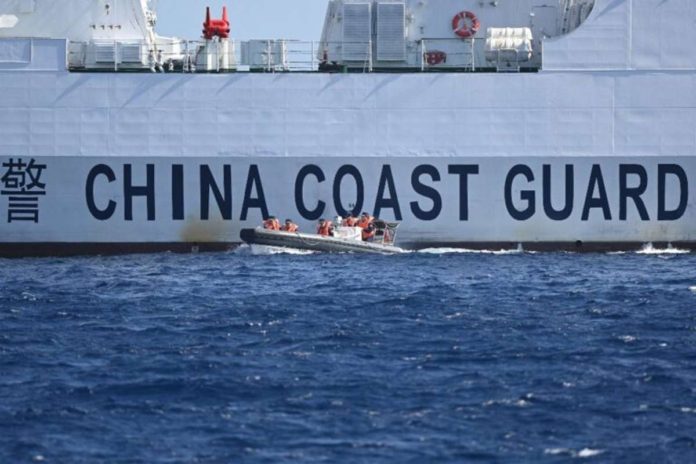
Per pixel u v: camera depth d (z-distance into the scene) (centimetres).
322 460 9188
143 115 19025
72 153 19025
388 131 19025
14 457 9306
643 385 10956
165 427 9950
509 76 18975
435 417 10094
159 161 19038
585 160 19012
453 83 18988
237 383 11056
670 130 19012
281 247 18850
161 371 11500
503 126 19012
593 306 14500
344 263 17962
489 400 10519
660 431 9788
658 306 14500
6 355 12194
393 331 13112
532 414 10162
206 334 13075
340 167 19038
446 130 19025
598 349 12269
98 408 10425
